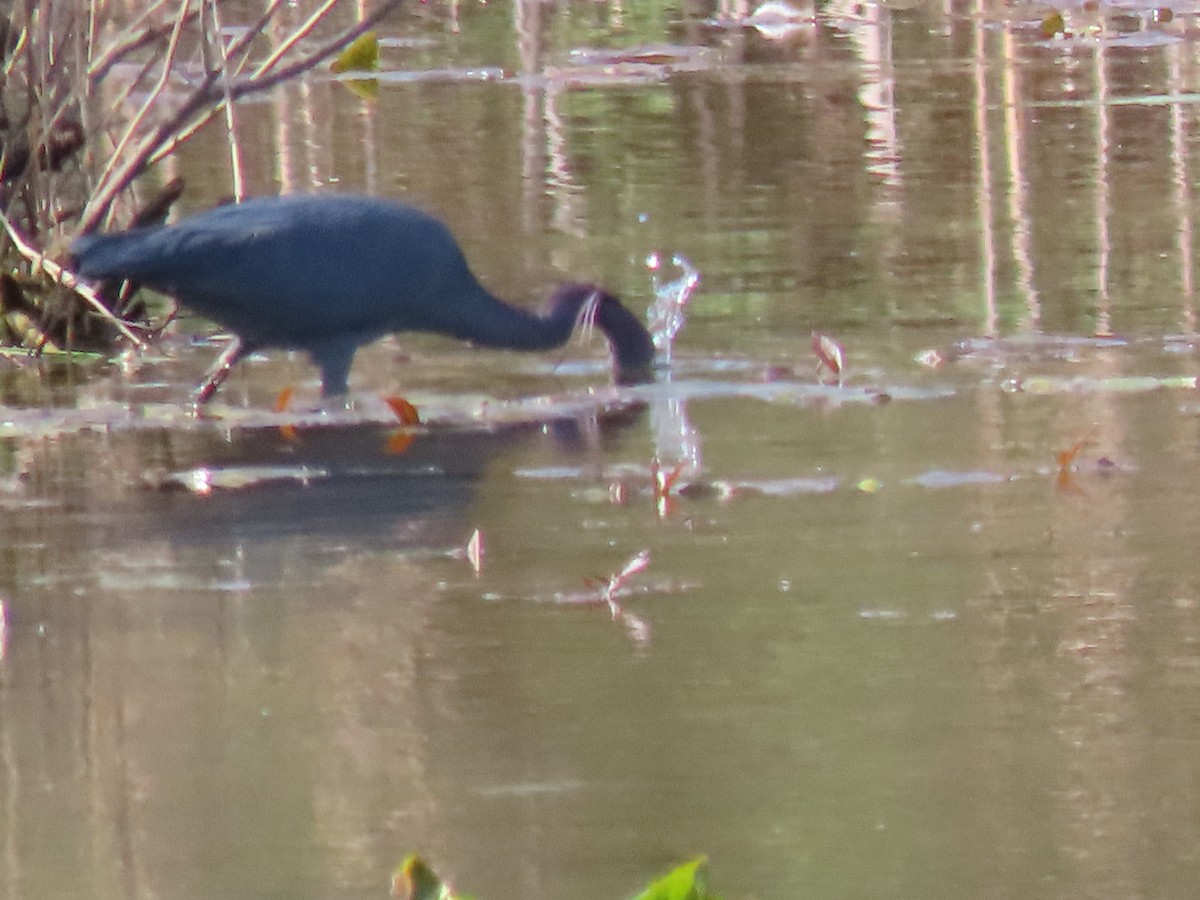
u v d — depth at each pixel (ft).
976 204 53.88
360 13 82.23
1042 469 34.65
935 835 21.72
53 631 28.35
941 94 67.97
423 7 87.92
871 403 39.24
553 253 49.29
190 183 55.06
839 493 33.78
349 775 23.63
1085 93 67.56
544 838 22.00
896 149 60.13
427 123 64.03
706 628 27.81
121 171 45.29
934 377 40.81
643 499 33.91
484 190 55.62
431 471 35.86
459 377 42.65
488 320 41.88
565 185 56.08
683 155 59.82
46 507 34.04
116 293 46.39
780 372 41.45
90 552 31.68
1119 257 48.83
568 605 28.89
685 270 48.01
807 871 21.13
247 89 45.06
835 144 61.00
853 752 23.93
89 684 26.45
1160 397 38.86
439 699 25.70
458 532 32.37
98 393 41.65
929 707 25.03
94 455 37.19
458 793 23.07
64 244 43.52
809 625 27.89
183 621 28.66
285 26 78.84
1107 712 24.88
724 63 74.64
